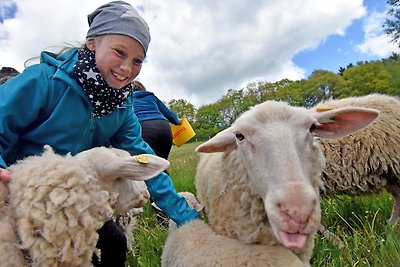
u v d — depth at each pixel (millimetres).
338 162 984
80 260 553
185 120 1324
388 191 1007
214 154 800
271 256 632
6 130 627
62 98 665
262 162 605
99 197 562
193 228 720
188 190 1428
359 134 967
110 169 570
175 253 696
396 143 956
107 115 738
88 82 665
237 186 690
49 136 682
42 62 692
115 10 670
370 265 702
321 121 696
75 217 541
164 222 1076
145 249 906
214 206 729
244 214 681
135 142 846
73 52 691
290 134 613
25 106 643
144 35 681
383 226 878
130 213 856
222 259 632
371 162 965
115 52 660
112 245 736
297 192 541
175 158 3133
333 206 1044
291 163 577
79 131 700
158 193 770
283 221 538
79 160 572
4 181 545
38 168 544
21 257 526
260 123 633
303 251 712
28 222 521
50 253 526
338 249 783
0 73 944
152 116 1158
